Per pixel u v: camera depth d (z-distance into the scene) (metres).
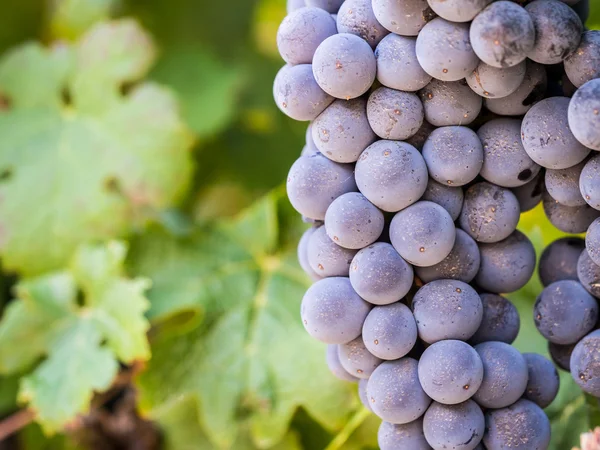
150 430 0.46
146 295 0.45
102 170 0.50
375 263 0.32
